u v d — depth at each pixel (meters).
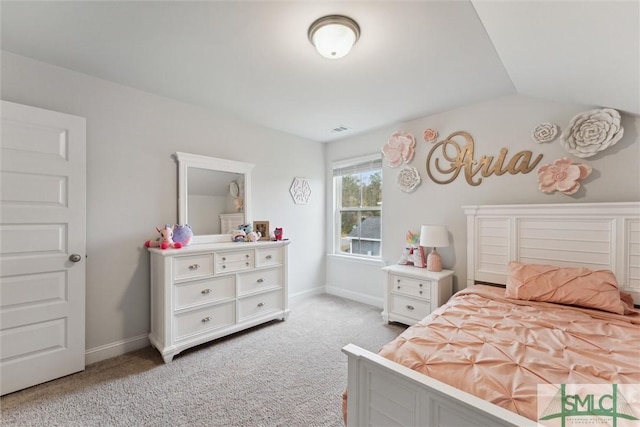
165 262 2.20
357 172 3.83
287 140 3.69
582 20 1.20
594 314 1.71
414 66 2.05
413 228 3.23
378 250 3.66
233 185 3.06
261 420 1.58
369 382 1.18
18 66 1.91
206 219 2.83
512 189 2.54
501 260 2.49
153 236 2.53
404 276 2.82
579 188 2.21
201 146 2.85
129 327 2.39
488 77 2.21
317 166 4.07
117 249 2.33
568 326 1.54
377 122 3.29
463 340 1.37
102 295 2.26
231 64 2.03
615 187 2.08
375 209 3.68
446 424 0.97
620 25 1.14
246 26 1.61
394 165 3.32
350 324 2.95
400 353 1.27
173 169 2.66
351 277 3.86
